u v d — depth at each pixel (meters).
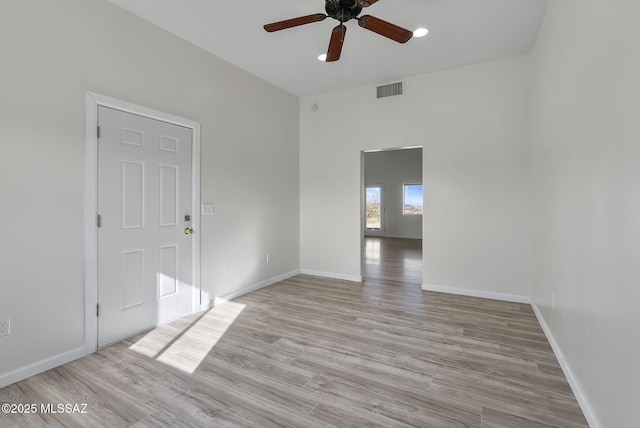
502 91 3.79
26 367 2.15
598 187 1.63
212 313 3.39
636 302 1.23
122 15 2.71
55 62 2.28
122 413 1.79
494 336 2.82
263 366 2.31
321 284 4.60
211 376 2.18
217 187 3.67
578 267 1.94
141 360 2.39
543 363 2.34
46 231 2.24
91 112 2.48
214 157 3.62
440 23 3.02
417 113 4.29
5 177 2.04
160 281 3.05
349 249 4.86
